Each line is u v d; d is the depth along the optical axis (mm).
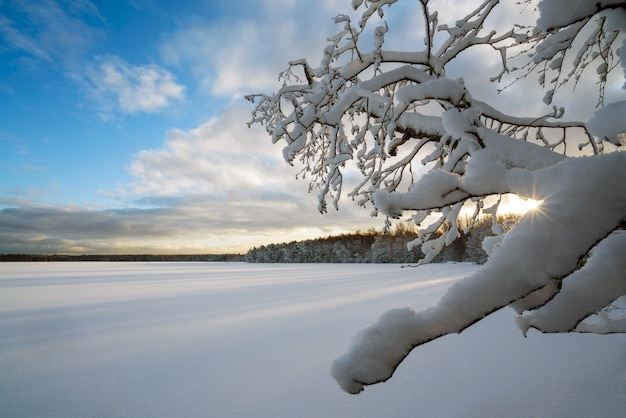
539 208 784
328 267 58844
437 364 6074
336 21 2941
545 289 931
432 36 2977
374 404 4672
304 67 3562
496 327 8531
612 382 4852
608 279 937
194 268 63969
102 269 58281
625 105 885
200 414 4691
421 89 1117
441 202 932
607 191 732
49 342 8766
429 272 35281
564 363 5812
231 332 9453
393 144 3273
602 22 2520
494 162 907
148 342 8602
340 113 3197
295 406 4766
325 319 10883
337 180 3541
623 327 1528
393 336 826
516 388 4898
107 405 5094
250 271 50094
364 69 3365
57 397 5418
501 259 789
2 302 16391
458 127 1006
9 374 6461
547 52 2459
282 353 7234
